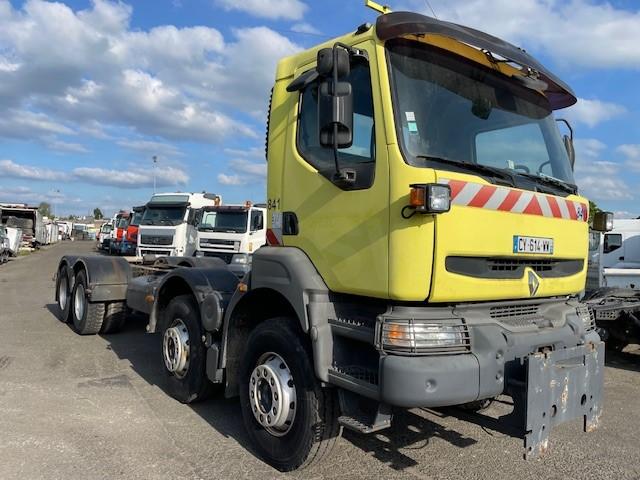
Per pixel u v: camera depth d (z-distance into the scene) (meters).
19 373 6.45
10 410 5.16
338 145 3.41
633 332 7.83
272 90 4.61
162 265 9.65
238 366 4.68
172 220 17.77
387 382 3.16
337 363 3.74
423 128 3.50
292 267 3.93
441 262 3.28
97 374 6.55
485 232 3.48
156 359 7.30
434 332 3.26
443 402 3.12
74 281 9.22
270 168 4.47
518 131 4.14
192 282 5.34
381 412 3.41
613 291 7.97
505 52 3.87
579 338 3.95
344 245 3.67
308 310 3.79
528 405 3.28
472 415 3.73
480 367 3.26
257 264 4.28
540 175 4.18
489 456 4.43
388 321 3.27
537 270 3.95
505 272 3.69
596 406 3.83
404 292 3.28
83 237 93.44
